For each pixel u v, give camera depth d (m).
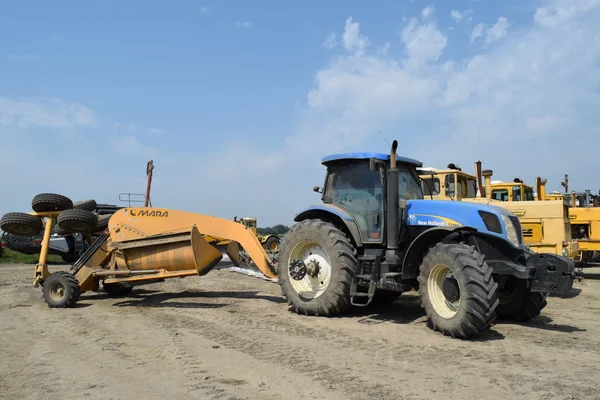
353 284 6.82
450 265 5.65
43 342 5.69
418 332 5.93
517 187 13.20
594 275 13.00
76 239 19.08
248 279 12.12
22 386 4.12
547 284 5.62
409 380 4.09
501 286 6.62
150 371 4.48
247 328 6.23
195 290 10.12
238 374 4.34
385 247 6.97
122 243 8.43
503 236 5.93
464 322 5.41
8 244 18.97
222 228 8.30
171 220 8.45
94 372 4.49
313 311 7.01
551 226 10.96
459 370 4.36
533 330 6.09
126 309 7.90
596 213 13.35
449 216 6.44
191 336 5.83
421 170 11.55
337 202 7.50
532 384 3.97
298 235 7.32
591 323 6.55
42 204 8.88
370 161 6.69
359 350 5.08
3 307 8.22
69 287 8.10
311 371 4.38
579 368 4.42
